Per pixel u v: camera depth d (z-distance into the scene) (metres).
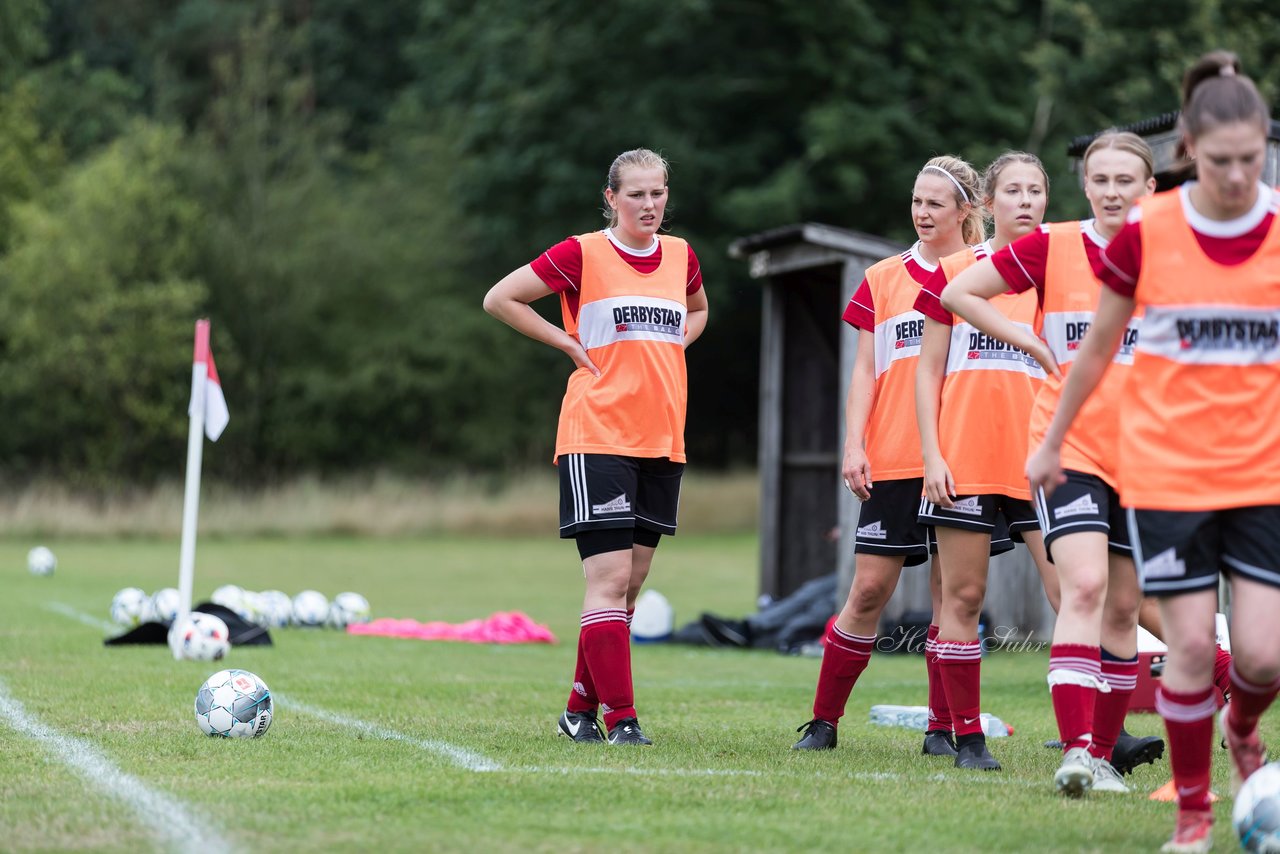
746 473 134.25
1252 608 14.19
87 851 14.14
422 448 140.00
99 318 113.56
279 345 130.00
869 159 109.06
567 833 15.00
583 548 22.48
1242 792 14.57
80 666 32.19
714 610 58.69
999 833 15.23
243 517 109.75
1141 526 14.62
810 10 109.62
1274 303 14.28
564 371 145.00
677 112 118.94
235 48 170.88
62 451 119.44
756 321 132.38
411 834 14.88
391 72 175.25
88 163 124.81
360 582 70.31
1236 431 14.32
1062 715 17.69
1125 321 15.01
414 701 27.48
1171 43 72.88
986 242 20.31
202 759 19.83
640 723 25.00
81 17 172.75
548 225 125.00
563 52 118.00
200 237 124.19
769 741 22.70
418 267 138.38
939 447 20.47
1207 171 13.95
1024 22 112.06
